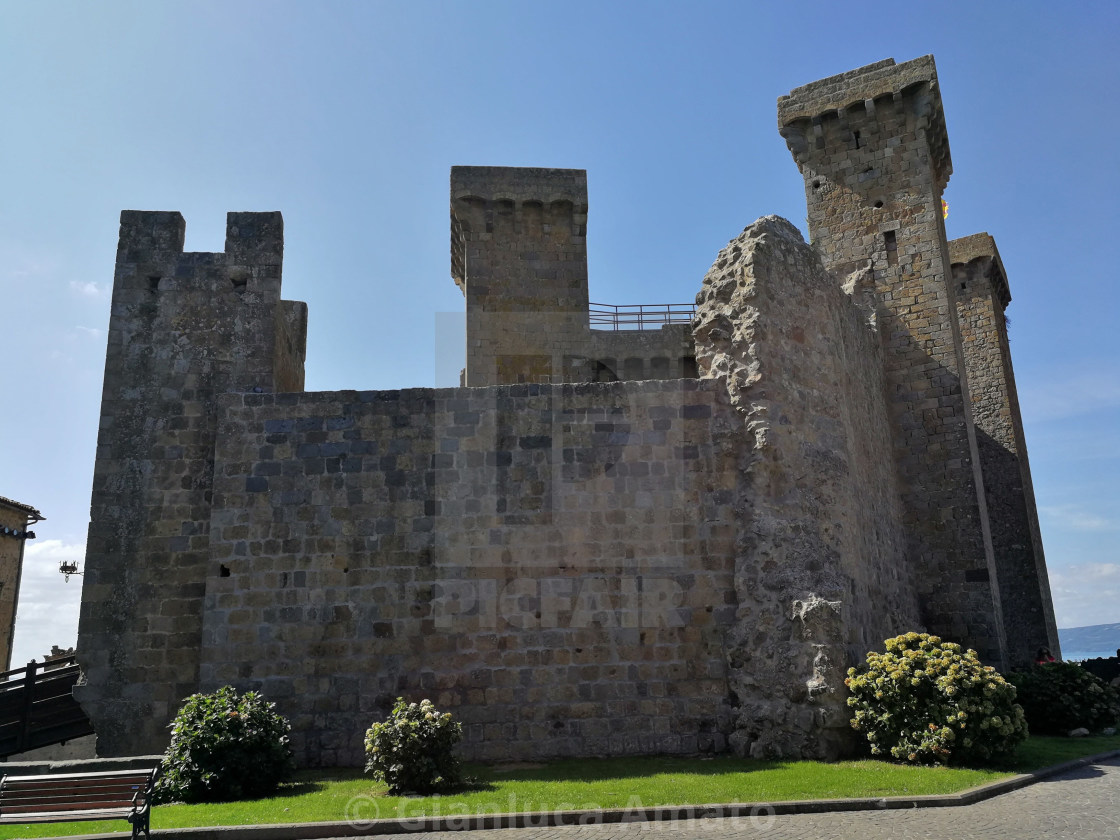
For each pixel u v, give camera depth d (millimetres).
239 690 17031
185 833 11242
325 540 17750
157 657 17766
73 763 13891
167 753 14203
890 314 26328
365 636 17297
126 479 18844
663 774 14391
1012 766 14562
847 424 19984
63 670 19609
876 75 27500
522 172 33344
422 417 18297
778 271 19453
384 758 13680
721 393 18594
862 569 19203
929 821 11148
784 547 17219
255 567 17656
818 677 15852
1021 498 34969
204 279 20188
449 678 17047
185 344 19766
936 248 26078
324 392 18500
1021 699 19922
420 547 17672
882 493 22953
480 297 32375
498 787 13695
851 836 10453
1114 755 16203
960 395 25000
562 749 16703
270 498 18000
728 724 16766
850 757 15594
